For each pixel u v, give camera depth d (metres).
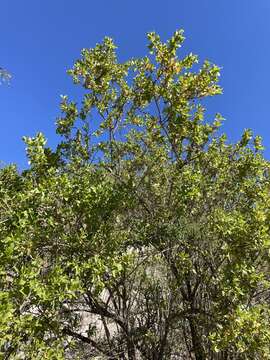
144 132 6.37
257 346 4.65
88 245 4.64
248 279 4.95
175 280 5.80
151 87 5.96
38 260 4.22
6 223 4.45
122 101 6.28
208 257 5.61
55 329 4.08
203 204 6.26
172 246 5.79
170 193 6.00
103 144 6.28
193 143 6.37
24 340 3.90
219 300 5.18
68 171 5.95
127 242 5.49
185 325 6.18
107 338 5.64
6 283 3.90
